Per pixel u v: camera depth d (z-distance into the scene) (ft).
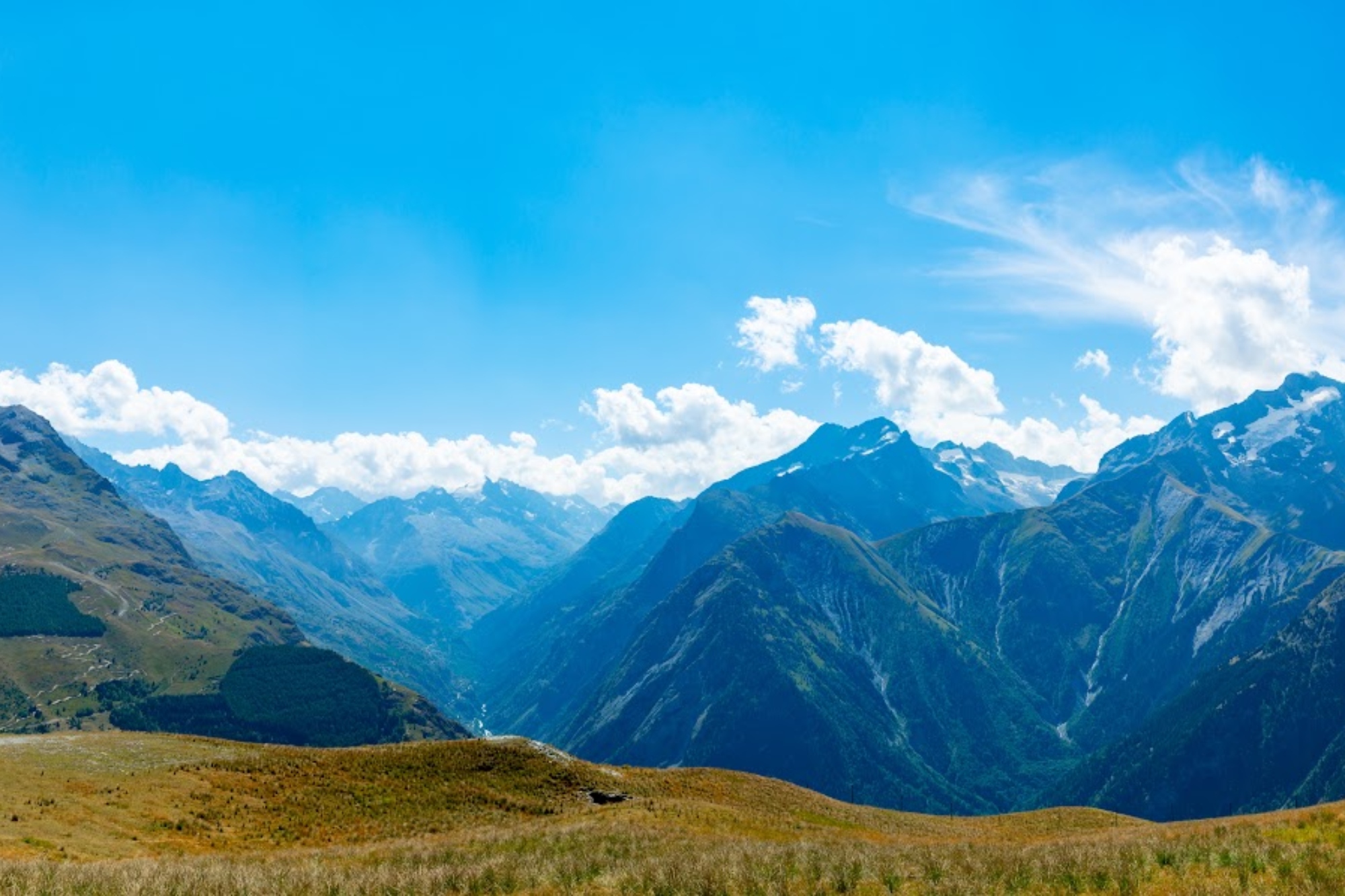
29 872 115.96
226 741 272.51
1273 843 127.03
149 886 113.19
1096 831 273.33
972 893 104.83
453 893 119.85
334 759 262.06
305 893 115.85
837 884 115.24
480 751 285.64
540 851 158.30
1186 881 105.29
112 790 198.39
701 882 115.24
